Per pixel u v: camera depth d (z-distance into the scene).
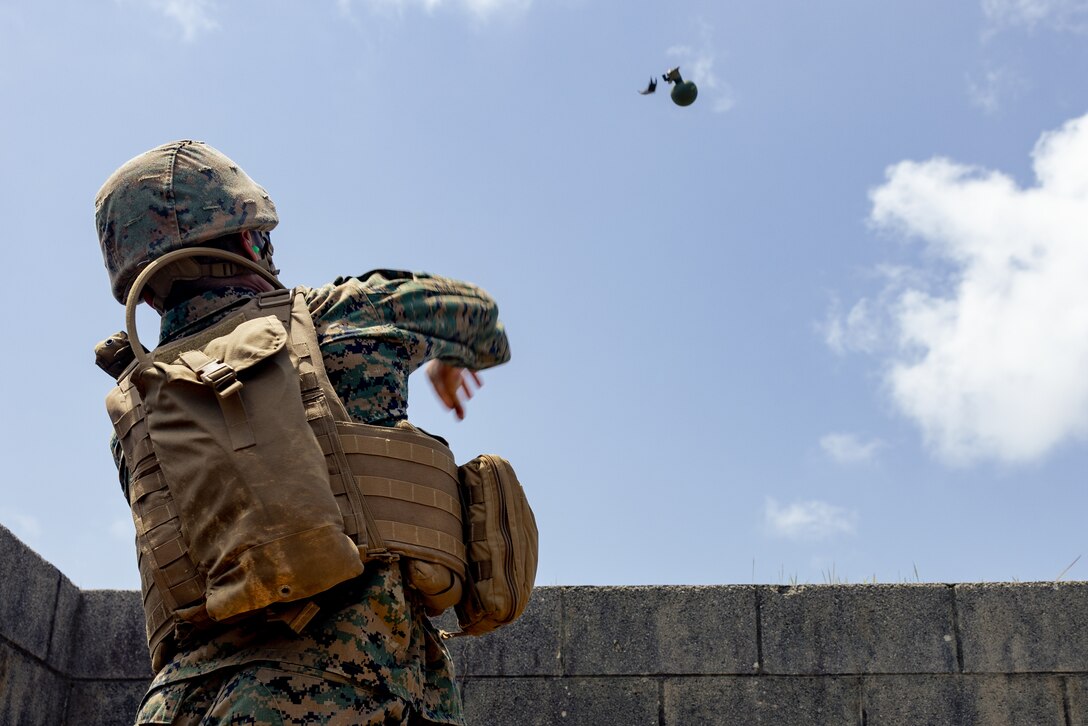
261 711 2.00
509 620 2.39
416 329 2.42
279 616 2.05
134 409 2.29
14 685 5.43
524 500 2.45
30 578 5.58
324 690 2.04
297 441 2.12
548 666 5.98
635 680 5.96
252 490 2.07
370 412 2.29
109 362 2.56
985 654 5.88
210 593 2.06
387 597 2.12
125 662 6.04
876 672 5.90
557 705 5.93
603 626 6.02
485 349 2.59
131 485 2.28
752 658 5.95
